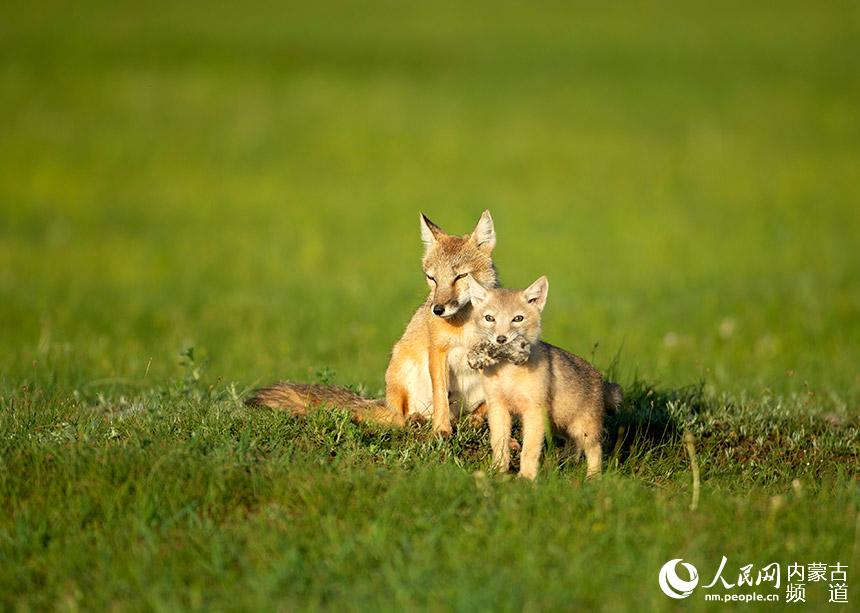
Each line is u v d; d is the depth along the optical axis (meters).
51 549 6.56
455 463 8.01
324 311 16.92
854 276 19.59
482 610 5.62
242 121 41.84
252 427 8.35
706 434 9.32
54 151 35.62
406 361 9.81
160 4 77.12
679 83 50.12
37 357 12.63
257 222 27.09
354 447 8.02
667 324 15.98
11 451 7.66
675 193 30.41
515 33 67.75
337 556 6.30
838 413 10.23
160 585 6.07
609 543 6.62
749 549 6.64
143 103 44.16
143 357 13.15
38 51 53.50
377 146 38.28
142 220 27.16
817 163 34.16
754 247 23.30
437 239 10.41
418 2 83.06
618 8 78.69
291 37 63.69
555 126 41.44
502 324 7.97
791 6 76.81
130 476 7.25
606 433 8.98
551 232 25.27
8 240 24.22
